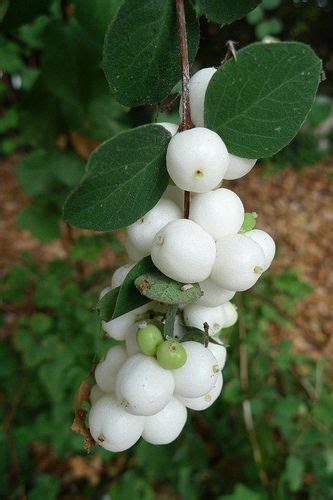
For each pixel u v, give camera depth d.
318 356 0.56
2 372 0.33
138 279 0.09
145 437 0.11
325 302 0.73
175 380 0.10
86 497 0.36
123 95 0.10
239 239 0.09
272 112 0.09
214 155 0.08
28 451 0.40
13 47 0.29
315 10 0.54
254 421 0.33
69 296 0.34
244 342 0.30
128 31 0.09
